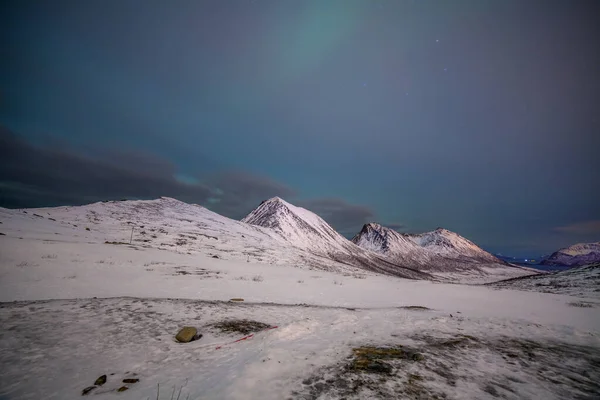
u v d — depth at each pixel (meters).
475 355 7.04
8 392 4.62
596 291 26.05
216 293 17.64
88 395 4.61
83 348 6.62
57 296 13.26
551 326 10.45
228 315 10.58
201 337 7.94
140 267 24.72
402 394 4.75
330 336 8.12
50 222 46.81
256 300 16.22
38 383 4.97
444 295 22.38
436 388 5.07
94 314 9.30
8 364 5.58
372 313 12.03
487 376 5.79
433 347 7.45
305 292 21.02
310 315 11.34
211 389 4.74
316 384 4.98
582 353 7.54
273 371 5.41
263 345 7.05
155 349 6.86
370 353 6.66
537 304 17.95
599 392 5.28
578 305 17.95
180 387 4.88
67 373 5.41
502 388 5.27
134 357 6.32
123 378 5.30
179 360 6.23
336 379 5.20
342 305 16.28
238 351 6.84
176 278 21.81
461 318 11.37
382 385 5.03
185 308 11.09
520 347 7.88
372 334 8.58
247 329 8.91
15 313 8.77
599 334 9.53
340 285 26.83
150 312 10.09
